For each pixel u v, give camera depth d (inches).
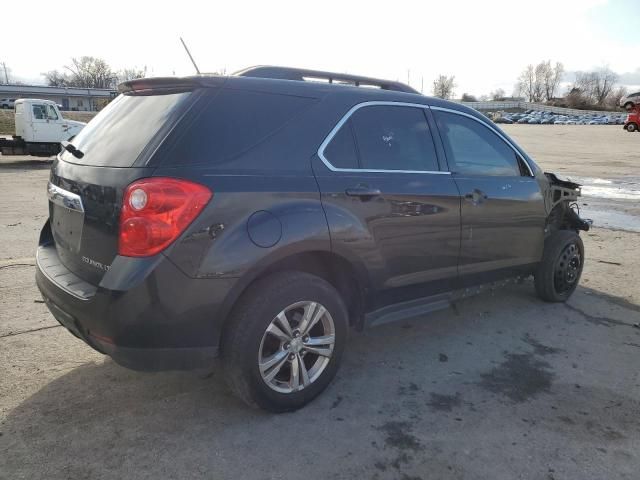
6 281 202.4
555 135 1546.5
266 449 106.8
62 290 109.1
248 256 105.0
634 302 200.1
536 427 116.9
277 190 110.9
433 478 99.9
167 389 128.9
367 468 102.0
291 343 116.3
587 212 390.6
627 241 299.4
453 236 147.7
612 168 703.1
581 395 131.1
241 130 110.8
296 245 111.4
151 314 98.9
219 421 115.9
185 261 99.7
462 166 154.7
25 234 287.0
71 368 137.8
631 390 134.0
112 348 101.0
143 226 98.0
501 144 171.8
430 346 158.4
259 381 112.0
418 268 140.8
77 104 3462.1
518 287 216.8
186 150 103.3
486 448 109.1
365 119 132.3
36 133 715.4
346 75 145.5
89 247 108.0
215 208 102.1
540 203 179.2
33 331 158.6
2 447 105.3
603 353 155.4
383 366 144.7
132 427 113.1
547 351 156.3
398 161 136.9
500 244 165.0
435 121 150.3
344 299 134.0
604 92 4569.4
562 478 100.7
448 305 153.5
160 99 114.4
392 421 118.0
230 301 105.5
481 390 132.6
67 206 115.3
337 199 119.9
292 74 136.9
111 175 104.3
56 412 118.0
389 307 139.2
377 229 128.0
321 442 109.6
